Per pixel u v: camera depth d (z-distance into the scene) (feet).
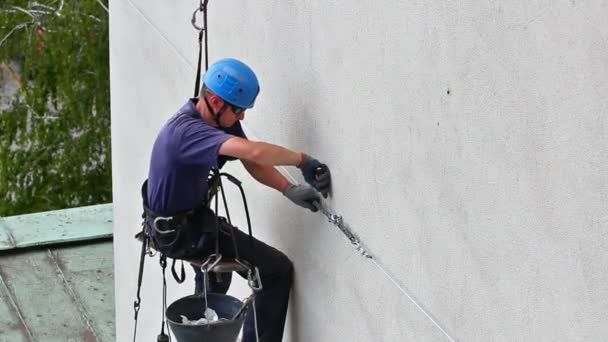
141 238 32.55
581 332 18.79
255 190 34.12
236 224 36.55
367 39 25.66
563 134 18.76
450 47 22.12
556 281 19.35
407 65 23.94
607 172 17.74
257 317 31.78
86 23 107.14
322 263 29.68
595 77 17.84
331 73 27.76
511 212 20.53
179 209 30.09
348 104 26.99
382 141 25.45
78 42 107.55
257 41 32.78
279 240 32.55
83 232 63.52
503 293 21.07
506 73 20.25
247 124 34.45
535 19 19.25
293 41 30.01
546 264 19.60
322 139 28.76
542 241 19.65
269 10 31.60
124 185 49.96
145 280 47.34
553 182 19.15
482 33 20.93
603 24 17.57
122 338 52.34
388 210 25.54
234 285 36.45
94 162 110.63
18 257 60.95
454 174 22.44
